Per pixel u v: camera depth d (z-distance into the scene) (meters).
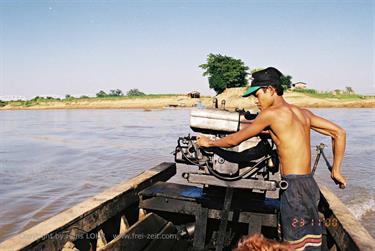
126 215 4.18
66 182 11.17
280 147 2.90
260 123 2.92
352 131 26.92
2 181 11.31
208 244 4.26
